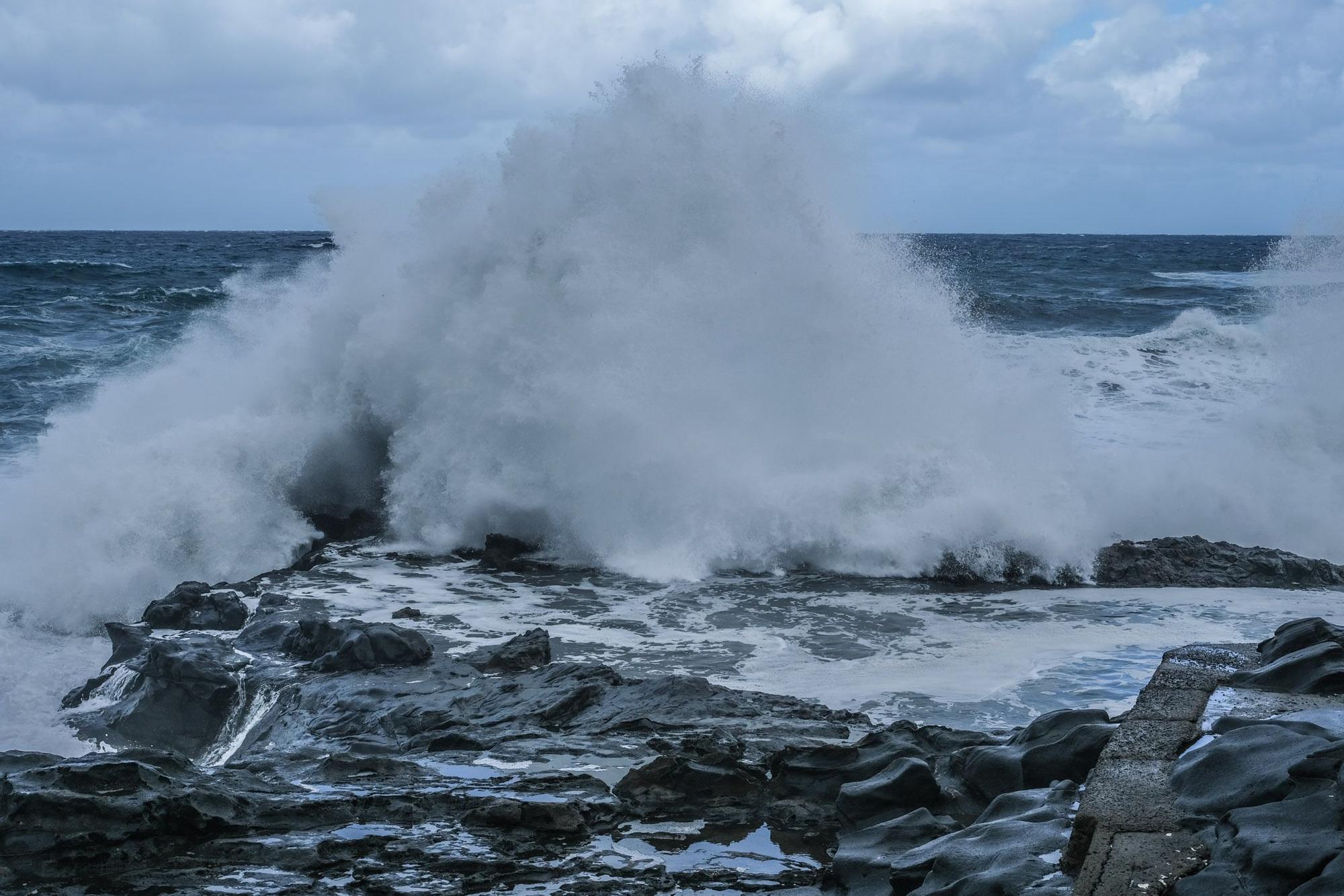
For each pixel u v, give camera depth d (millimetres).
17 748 11633
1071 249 167500
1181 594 15320
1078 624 13922
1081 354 34281
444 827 7742
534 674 11305
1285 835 5258
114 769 7594
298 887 6906
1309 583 15836
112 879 6973
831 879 6984
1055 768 7570
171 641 12562
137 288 69500
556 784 8477
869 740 8844
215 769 8695
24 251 146000
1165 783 6309
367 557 17422
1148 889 5191
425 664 12047
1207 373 32125
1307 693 7789
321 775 8820
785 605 14852
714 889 6996
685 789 8391
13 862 7031
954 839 6387
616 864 7246
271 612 14391
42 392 33625
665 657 12695
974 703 11047
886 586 15727
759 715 10141
